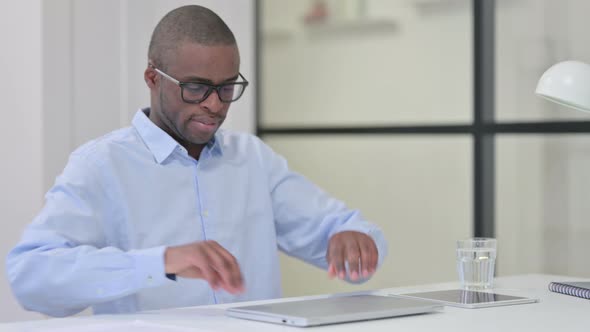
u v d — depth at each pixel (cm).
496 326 134
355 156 394
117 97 328
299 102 410
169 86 188
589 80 173
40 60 308
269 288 214
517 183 347
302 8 408
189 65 183
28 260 158
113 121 327
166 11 340
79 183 183
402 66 380
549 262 341
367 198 391
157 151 199
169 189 200
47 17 308
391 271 387
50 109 310
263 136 418
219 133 213
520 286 185
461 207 364
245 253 210
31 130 312
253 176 215
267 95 418
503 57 347
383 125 374
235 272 144
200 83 182
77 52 316
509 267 351
